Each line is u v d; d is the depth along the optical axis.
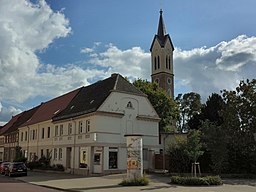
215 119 52.09
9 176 35.12
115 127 36.97
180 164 33.97
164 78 91.44
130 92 39.19
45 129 48.66
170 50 94.19
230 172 32.50
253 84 34.44
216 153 30.12
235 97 34.91
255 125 33.72
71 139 40.06
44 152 48.00
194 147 25.88
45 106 57.44
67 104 46.53
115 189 20.36
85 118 37.84
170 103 53.78
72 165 38.88
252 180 27.67
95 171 35.25
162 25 95.69
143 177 23.05
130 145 23.16
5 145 69.06
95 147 35.75
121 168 36.31
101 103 36.28
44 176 33.59
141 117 39.47
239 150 33.09
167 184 23.22
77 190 20.27
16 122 70.19
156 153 39.97
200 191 18.95
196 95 80.56
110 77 41.75
